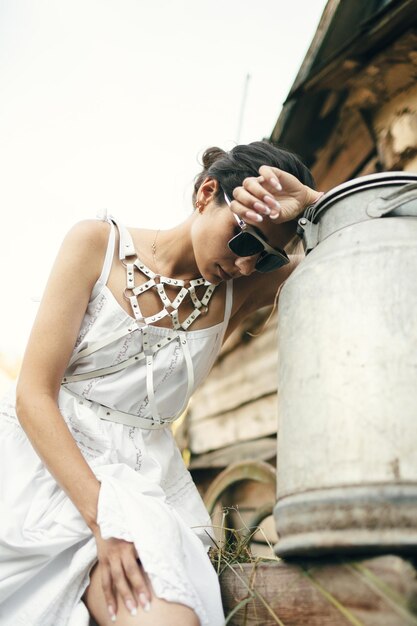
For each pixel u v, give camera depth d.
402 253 0.90
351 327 0.88
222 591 1.13
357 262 0.91
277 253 1.23
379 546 0.77
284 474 0.91
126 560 0.97
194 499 1.35
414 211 0.98
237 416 3.79
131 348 1.28
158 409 1.31
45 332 1.20
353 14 2.52
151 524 1.00
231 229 1.24
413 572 0.76
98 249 1.29
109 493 1.04
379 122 2.67
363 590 0.79
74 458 1.09
